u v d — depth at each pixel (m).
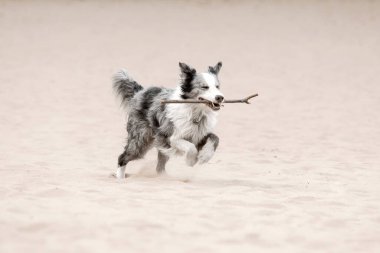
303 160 14.42
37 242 7.48
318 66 29.14
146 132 11.72
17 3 42.97
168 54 31.06
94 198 9.77
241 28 37.31
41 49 31.58
